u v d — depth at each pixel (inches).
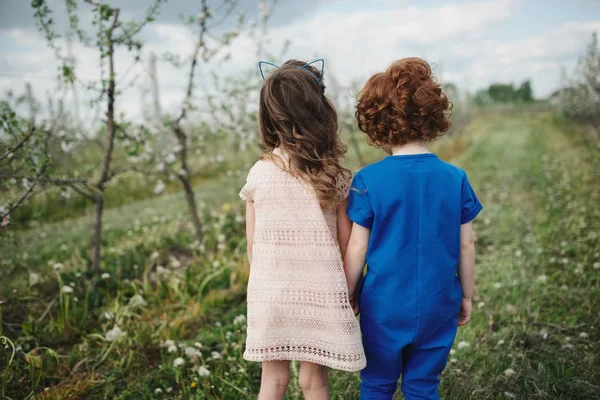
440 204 62.2
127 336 109.6
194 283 152.9
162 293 145.7
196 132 224.8
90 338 115.4
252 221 73.0
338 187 66.9
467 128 993.5
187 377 98.1
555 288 129.3
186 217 250.7
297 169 65.7
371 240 63.7
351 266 66.4
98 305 137.1
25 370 98.8
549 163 381.7
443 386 88.9
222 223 206.7
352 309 68.1
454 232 63.1
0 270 168.1
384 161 64.7
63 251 211.3
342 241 70.3
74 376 98.3
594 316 113.0
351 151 479.5
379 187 62.8
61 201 323.6
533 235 183.5
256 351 65.5
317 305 64.6
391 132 63.7
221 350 108.7
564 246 161.9
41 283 149.9
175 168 187.5
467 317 69.7
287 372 71.0
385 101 63.1
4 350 97.0
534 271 145.6
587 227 179.5
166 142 236.8
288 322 65.5
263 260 66.9
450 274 63.0
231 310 134.5
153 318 130.3
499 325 112.2
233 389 91.4
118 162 273.6
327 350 64.0
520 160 431.5
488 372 92.8
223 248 175.0
